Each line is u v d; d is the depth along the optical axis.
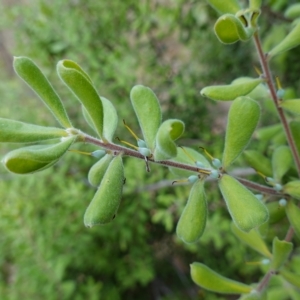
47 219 0.27
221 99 0.12
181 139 0.27
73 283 0.26
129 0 0.27
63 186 0.27
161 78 0.27
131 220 0.29
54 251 0.27
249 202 0.10
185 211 0.11
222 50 0.27
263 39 0.25
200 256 0.31
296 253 0.21
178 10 0.26
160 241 0.34
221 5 0.12
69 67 0.09
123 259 0.31
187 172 0.11
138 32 0.27
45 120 0.30
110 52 0.27
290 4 0.24
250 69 0.27
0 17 0.29
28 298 0.26
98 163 0.10
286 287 0.17
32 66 0.09
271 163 0.14
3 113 0.29
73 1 0.27
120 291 0.33
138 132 0.28
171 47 0.29
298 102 0.12
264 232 0.13
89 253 0.29
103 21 0.27
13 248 0.28
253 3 0.11
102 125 0.09
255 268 0.26
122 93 0.28
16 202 0.27
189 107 0.27
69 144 0.09
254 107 0.10
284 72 0.25
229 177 0.11
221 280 0.13
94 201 0.09
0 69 0.36
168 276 0.35
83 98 0.09
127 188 0.26
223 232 0.28
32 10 0.28
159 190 0.29
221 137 0.27
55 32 0.28
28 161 0.08
